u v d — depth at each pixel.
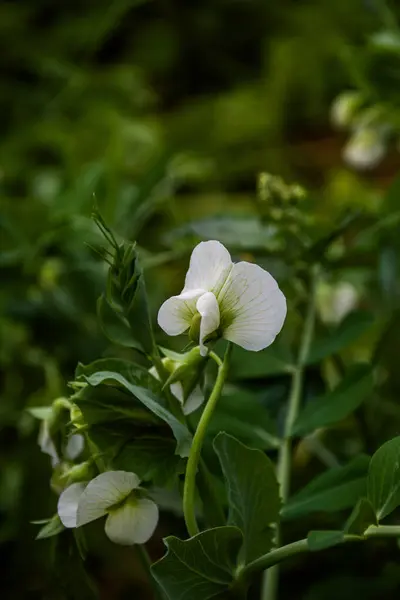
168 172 0.71
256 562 0.40
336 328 0.51
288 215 0.53
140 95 1.07
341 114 0.68
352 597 0.52
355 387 0.47
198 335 0.38
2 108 1.03
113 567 0.63
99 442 0.40
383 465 0.40
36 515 0.61
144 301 0.41
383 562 0.54
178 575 0.39
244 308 0.39
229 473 0.40
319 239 0.52
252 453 0.40
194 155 1.03
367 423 0.54
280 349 0.51
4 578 0.61
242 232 0.56
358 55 0.61
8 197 0.87
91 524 0.61
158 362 0.41
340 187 0.88
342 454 0.59
